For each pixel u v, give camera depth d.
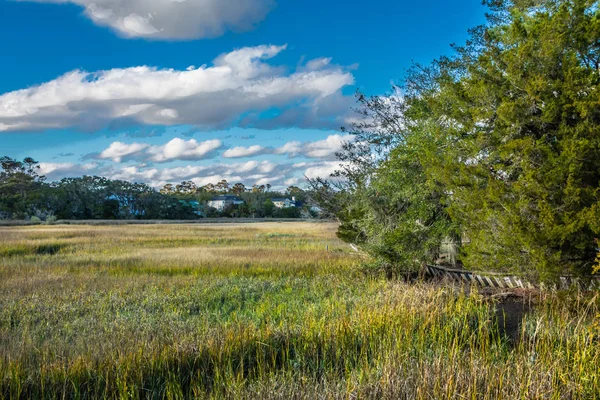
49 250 26.66
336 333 7.55
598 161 7.98
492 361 6.22
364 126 16.42
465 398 5.16
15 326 8.80
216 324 8.50
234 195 137.38
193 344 7.12
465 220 10.39
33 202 82.12
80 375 6.14
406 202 15.24
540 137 9.21
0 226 54.25
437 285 12.20
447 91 11.34
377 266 15.13
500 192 9.05
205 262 19.00
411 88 15.72
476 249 9.92
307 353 6.98
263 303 10.73
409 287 11.75
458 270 13.94
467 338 7.57
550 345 6.87
